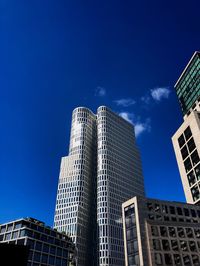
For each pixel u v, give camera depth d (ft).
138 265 253.85
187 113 408.05
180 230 278.46
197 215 307.99
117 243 547.08
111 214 577.84
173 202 307.37
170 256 255.50
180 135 383.24
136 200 290.76
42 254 385.50
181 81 450.30
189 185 344.90
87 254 555.69
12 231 388.37
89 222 599.57
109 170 647.97
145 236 265.13
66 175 650.84
